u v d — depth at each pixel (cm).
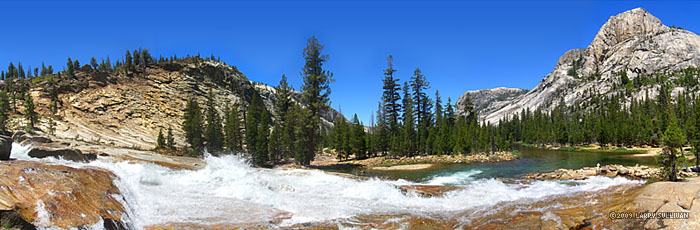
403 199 1249
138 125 5994
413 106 6241
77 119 5291
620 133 7319
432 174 3042
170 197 1083
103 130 5209
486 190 1465
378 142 5709
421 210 1079
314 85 4019
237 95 9612
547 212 986
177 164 1777
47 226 541
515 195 1337
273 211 1002
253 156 4369
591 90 18300
